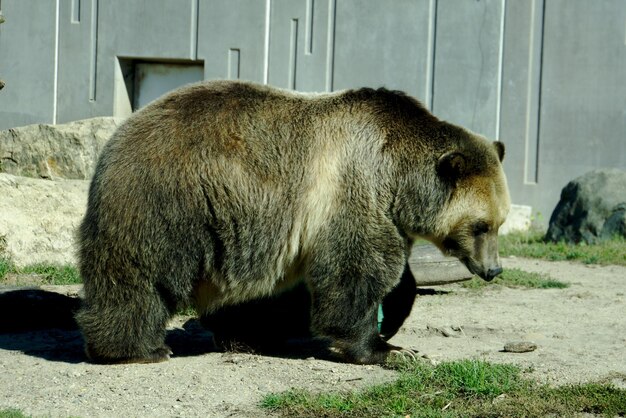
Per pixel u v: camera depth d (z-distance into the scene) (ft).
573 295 46.09
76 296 38.68
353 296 29.60
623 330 37.40
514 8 77.41
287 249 29.68
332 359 31.48
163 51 84.48
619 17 75.25
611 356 32.50
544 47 77.15
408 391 26.78
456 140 31.04
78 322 29.89
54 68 86.89
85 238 29.58
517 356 32.30
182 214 28.71
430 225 30.78
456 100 79.25
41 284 42.22
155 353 30.22
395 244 29.99
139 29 84.89
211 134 29.37
